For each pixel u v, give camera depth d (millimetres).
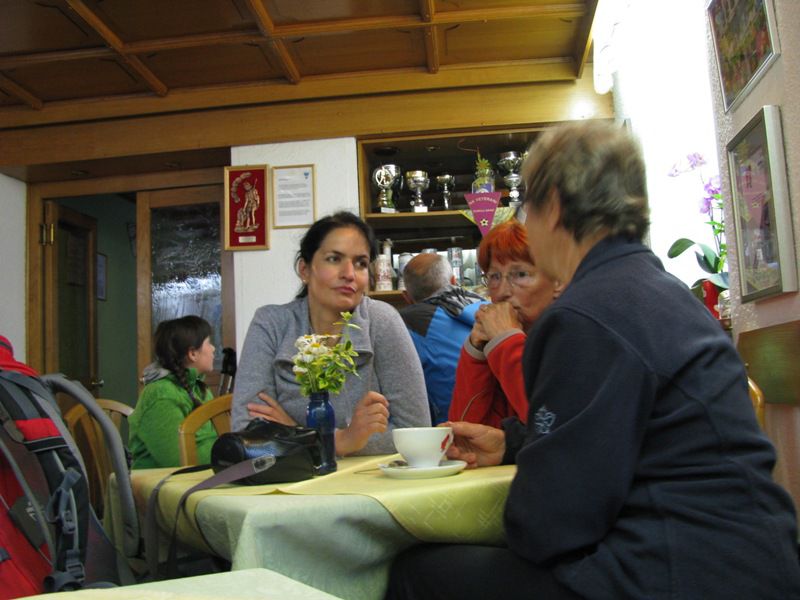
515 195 4137
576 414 847
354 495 982
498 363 1501
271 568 903
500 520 1027
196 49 3609
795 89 1814
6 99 4082
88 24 3275
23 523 1086
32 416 1145
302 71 3969
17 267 4492
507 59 3928
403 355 1833
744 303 2217
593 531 829
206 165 4422
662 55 3299
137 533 1435
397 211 4328
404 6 3312
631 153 996
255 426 1333
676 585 786
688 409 838
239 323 4016
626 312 870
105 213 6082
